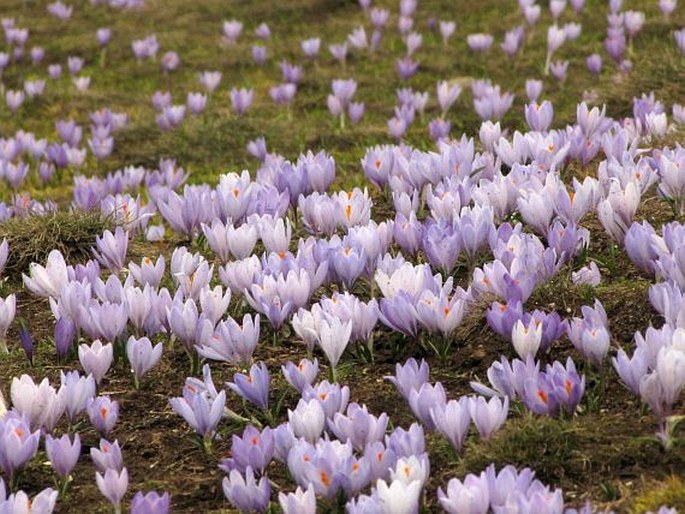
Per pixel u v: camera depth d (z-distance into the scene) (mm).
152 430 2135
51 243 2578
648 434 1982
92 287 2332
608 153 2580
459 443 1959
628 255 2238
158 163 3838
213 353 2146
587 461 1956
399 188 2605
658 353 1944
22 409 2035
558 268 2234
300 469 1897
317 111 4219
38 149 3744
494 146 2684
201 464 2062
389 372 2191
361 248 2268
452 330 2170
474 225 2316
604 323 2076
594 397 2062
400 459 1859
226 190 2566
